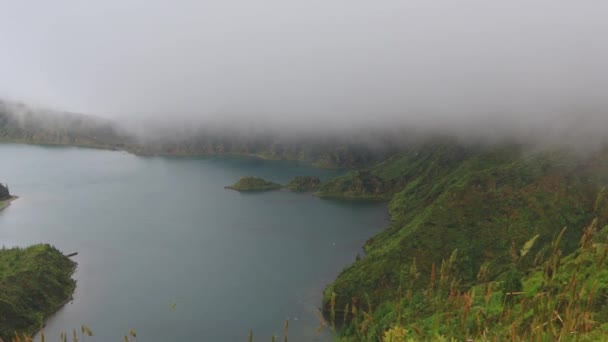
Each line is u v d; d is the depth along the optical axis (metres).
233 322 197.12
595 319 74.06
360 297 198.75
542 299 73.38
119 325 195.38
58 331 190.38
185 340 183.00
